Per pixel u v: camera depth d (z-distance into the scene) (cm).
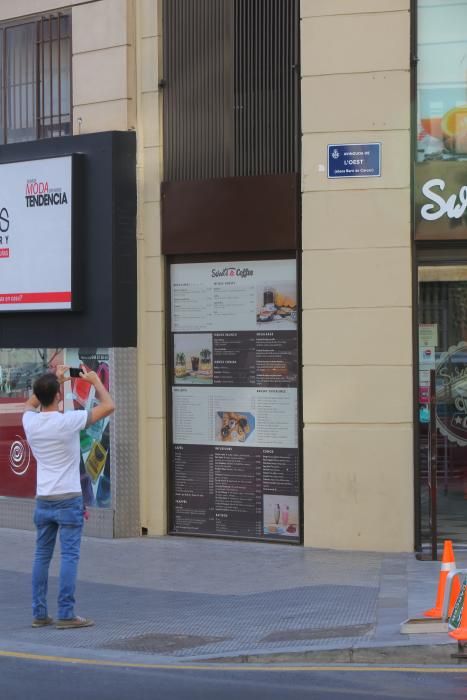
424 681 688
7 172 1329
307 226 1159
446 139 1138
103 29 1291
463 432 1149
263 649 764
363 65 1140
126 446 1256
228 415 1234
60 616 848
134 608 912
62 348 1304
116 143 1258
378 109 1136
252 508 1219
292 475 1194
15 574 1083
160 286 1265
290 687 677
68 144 1293
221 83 1234
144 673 718
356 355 1141
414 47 1135
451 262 1140
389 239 1133
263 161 1209
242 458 1225
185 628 838
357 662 742
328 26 1150
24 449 1345
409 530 1130
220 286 1236
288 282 1195
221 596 953
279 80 1201
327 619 843
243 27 1221
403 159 1130
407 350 1130
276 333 1201
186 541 1233
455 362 1147
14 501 1352
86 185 1275
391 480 1132
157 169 1266
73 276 1266
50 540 859
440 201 1124
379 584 974
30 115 1376
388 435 1132
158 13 1268
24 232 1312
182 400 1263
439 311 1145
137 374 1270
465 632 735
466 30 1134
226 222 1213
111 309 1248
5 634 832
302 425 1177
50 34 1356
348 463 1145
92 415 847
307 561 1098
